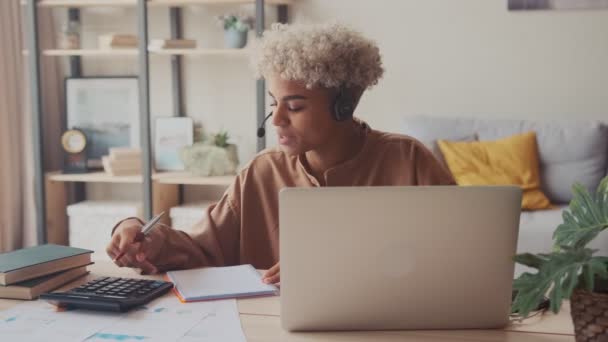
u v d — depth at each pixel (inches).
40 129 135.3
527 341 36.8
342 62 49.3
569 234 37.9
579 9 131.9
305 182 57.4
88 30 149.2
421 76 139.2
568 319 40.7
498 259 37.3
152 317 40.2
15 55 136.6
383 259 37.2
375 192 36.4
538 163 124.4
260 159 59.8
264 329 38.5
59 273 48.1
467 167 120.2
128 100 147.2
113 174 137.6
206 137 142.9
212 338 36.5
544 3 132.7
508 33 135.2
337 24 52.0
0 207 134.0
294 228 36.8
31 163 141.0
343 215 36.6
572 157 124.0
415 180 56.6
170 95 147.7
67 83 148.1
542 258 34.0
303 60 48.2
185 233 56.9
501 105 137.2
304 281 37.4
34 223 141.6
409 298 37.8
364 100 141.9
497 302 38.0
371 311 38.0
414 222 36.7
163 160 143.9
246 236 59.0
